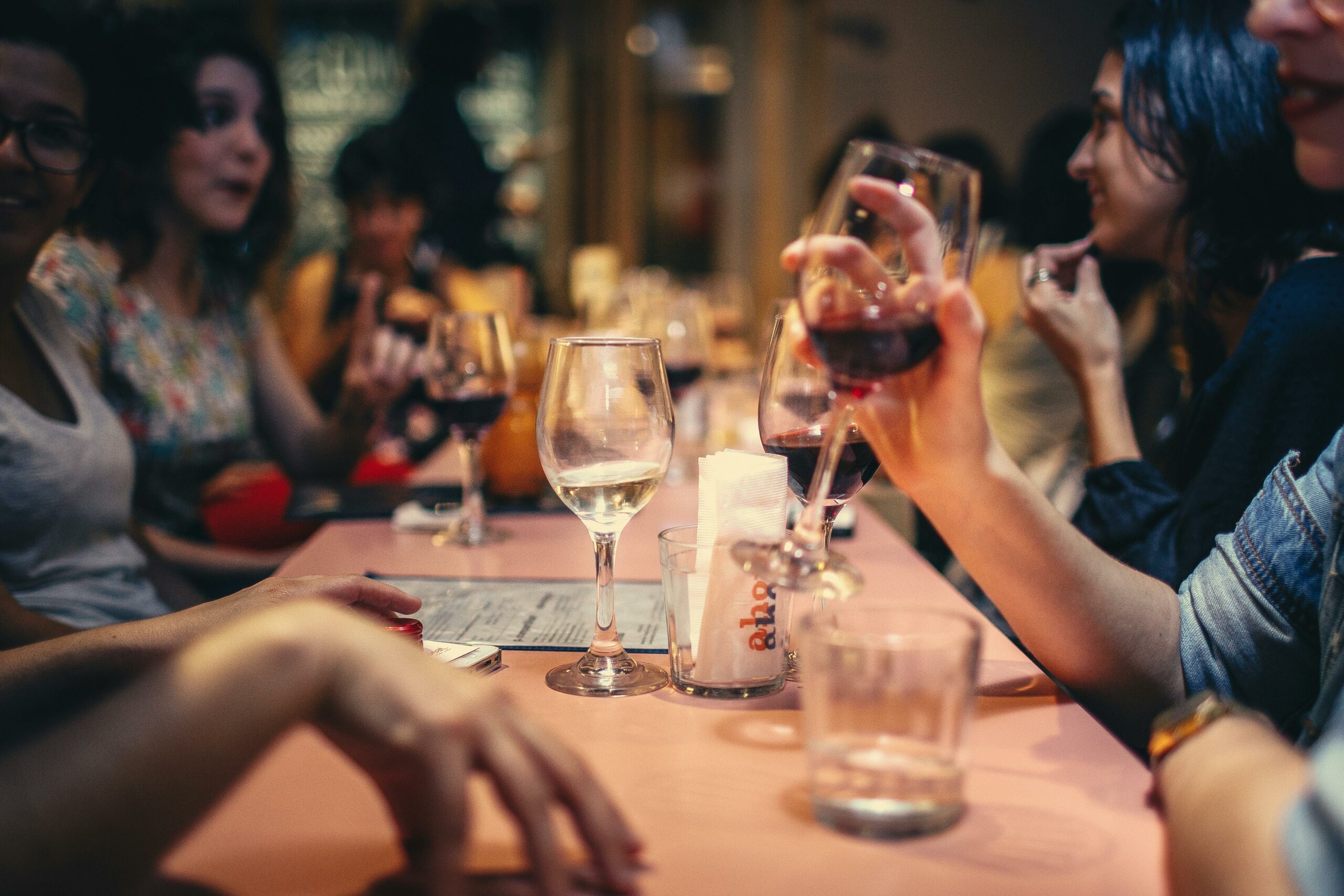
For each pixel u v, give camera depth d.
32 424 1.36
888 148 0.73
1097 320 1.47
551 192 6.82
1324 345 1.12
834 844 0.61
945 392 0.81
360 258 3.28
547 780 0.55
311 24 6.47
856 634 0.67
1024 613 0.90
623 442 0.87
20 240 1.35
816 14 6.63
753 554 0.77
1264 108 1.34
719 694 0.86
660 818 0.65
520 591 1.19
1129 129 1.46
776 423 0.95
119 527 1.53
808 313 0.74
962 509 0.86
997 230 2.77
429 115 3.79
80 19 1.45
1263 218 1.37
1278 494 0.95
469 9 3.80
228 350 2.17
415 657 0.55
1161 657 0.92
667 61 6.77
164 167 2.00
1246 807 0.50
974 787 0.69
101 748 0.47
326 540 1.44
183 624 0.89
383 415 2.82
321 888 0.57
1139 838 0.62
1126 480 1.31
